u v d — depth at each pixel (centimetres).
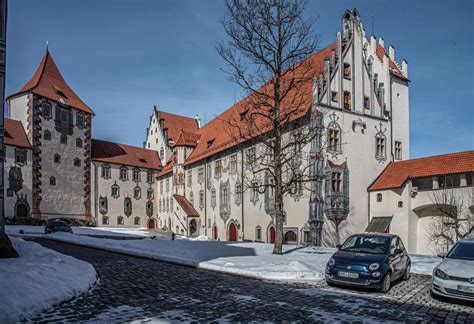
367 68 3600
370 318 874
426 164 3123
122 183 6431
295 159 3203
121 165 6438
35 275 1011
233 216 4225
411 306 1012
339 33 3394
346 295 1131
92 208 5938
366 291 1208
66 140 5572
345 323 827
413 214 3131
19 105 5266
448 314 934
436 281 1088
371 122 3522
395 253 1345
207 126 5938
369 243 1382
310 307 960
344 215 3209
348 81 3447
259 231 3747
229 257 1917
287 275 1399
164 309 891
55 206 5344
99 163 6125
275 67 2350
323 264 1739
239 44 2331
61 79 5934
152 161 7000
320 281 1361
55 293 927
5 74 1573
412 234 3106
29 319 781
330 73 3328
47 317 798
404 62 3984
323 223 3091
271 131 2623
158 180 6800
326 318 858
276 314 878
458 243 1248
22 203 4922
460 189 2808
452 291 1044
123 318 806
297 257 2016
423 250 3112
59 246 2428
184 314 852
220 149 4438
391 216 3209
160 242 2888
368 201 3391
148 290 1103
